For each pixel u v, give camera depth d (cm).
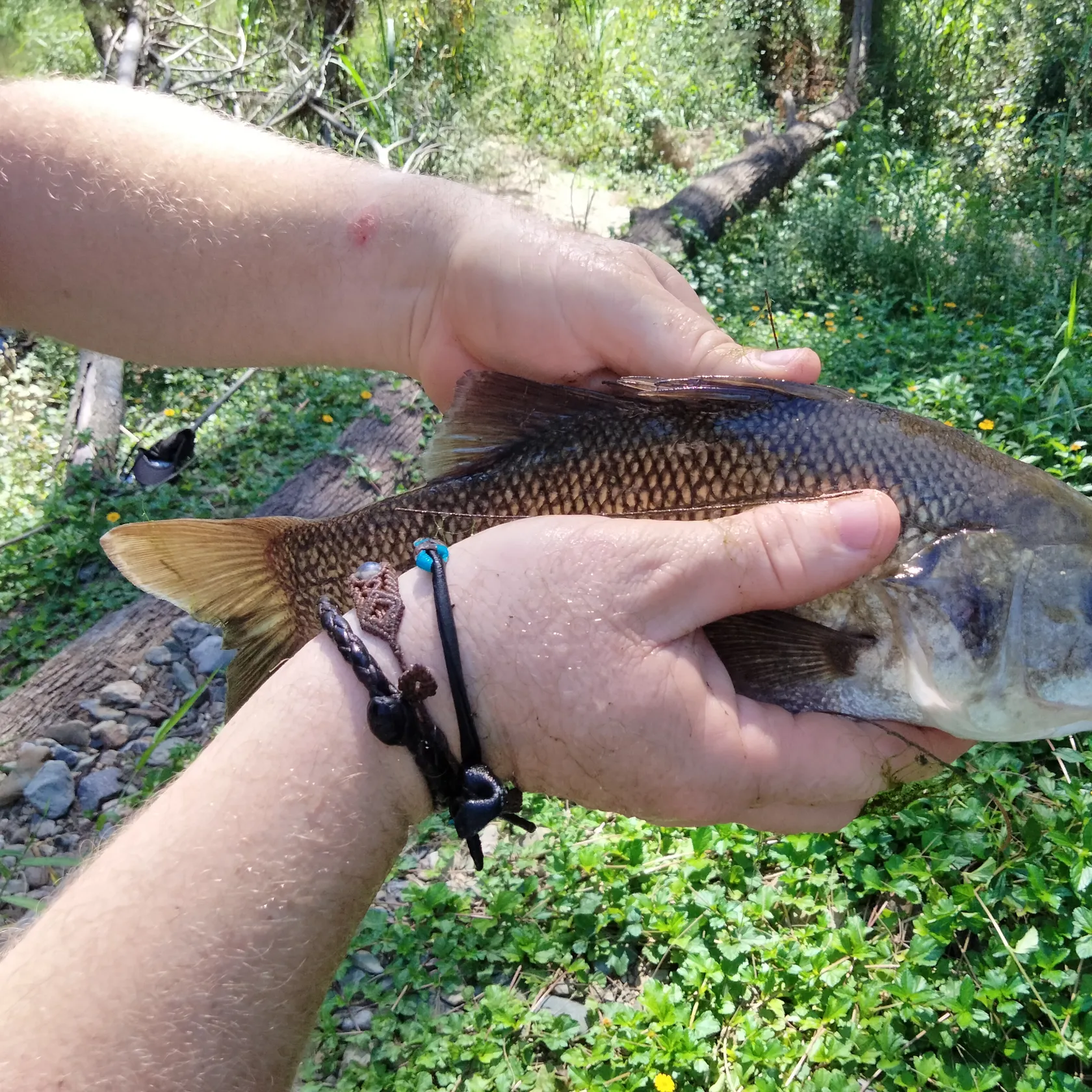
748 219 154
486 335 38
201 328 38
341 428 98
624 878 49
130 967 21
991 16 201
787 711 31
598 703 27
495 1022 44
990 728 33
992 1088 39
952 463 33
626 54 205
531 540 27
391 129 146
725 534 28
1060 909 43
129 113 37
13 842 62
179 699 71
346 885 23
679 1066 42
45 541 88
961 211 137
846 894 48
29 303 37
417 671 24
